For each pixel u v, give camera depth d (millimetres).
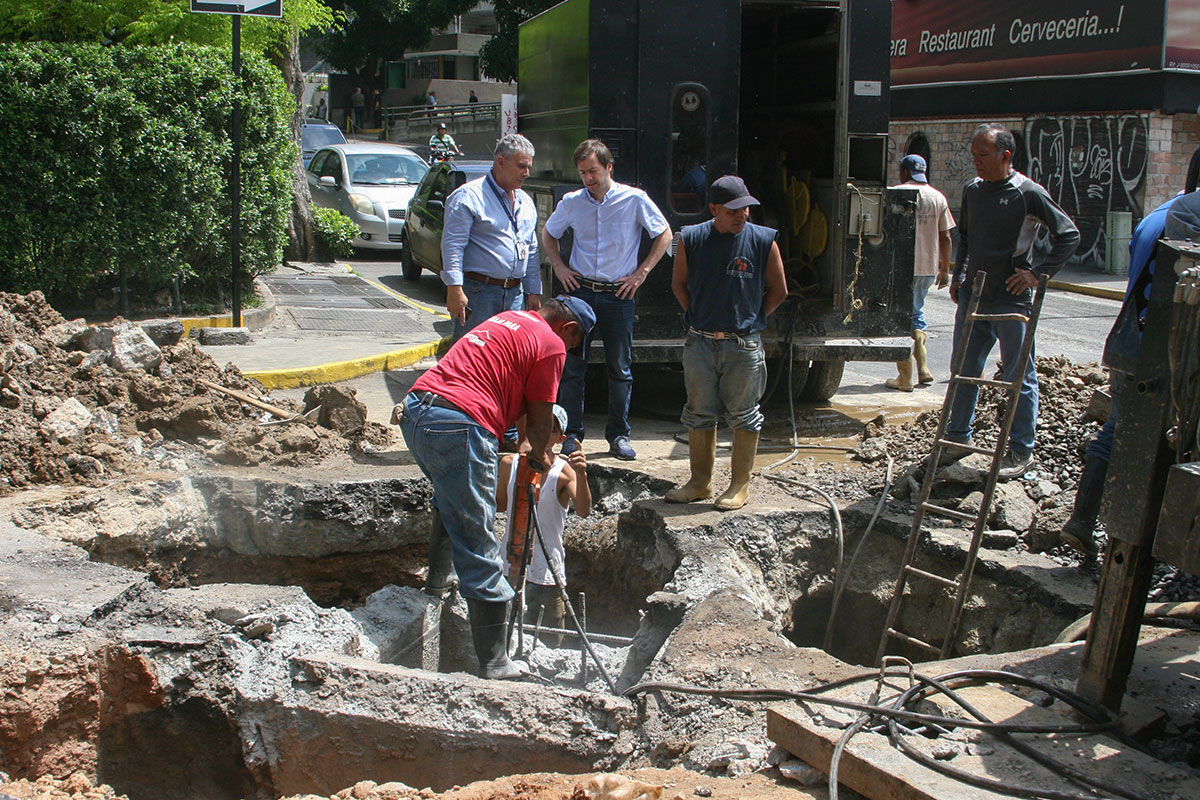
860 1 7852
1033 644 5102
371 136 45062
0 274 10367
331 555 6133
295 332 11312
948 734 3527
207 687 4156
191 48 11164
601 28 7598
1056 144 21828
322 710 4086
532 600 5961
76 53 10297
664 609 4992
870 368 10953
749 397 5934
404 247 16078
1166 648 4371
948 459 6160
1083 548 5086
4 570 4504
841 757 3393
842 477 6664
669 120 7746
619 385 7090
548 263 8766
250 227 11672
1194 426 3350
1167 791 3217
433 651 5582
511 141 6574
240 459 6332
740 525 5875
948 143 24828
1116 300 17609
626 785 3385
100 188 10336
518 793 3479
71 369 6672
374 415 8266
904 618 5770
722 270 5738
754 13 9398
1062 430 6449
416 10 43062
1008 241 5871
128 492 5625
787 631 5840
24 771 3748
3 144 10008
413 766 4059
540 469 4949
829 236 8625
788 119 9516
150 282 11133
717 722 3969
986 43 23250
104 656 4020
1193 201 4070
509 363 4742
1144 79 19516
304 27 14656
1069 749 3451
